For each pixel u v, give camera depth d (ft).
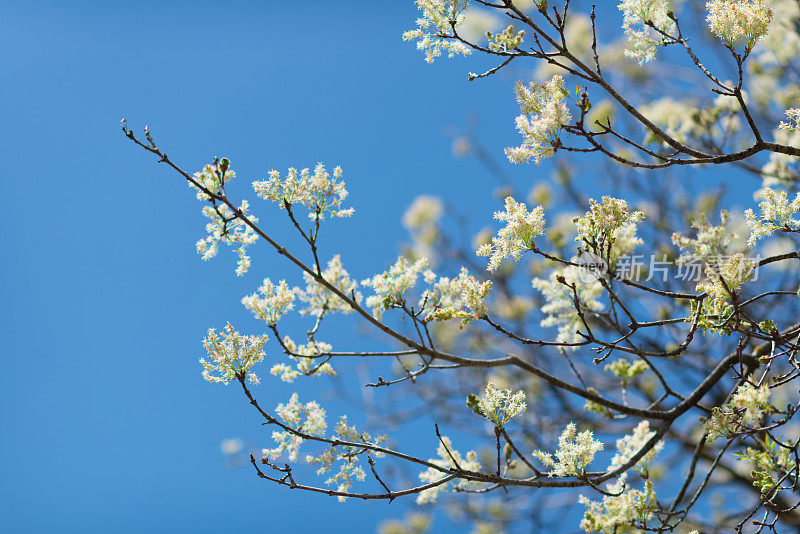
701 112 13.92
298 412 9.95
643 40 8.21
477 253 8.18
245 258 9.46
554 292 11.41
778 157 12.18
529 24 8.04
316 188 9.18
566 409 17.75
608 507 9.78
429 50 8.52
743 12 7.26
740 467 16.97
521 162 7.78
